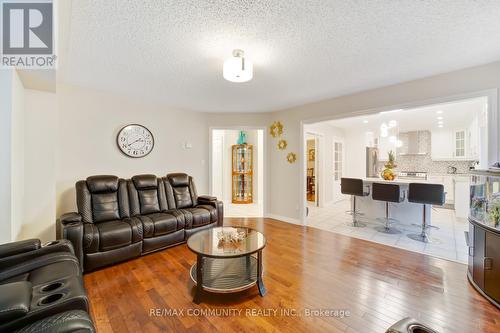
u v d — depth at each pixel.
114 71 2.70
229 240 2.26
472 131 5.42
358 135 7.12
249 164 6.76
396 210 4.26
